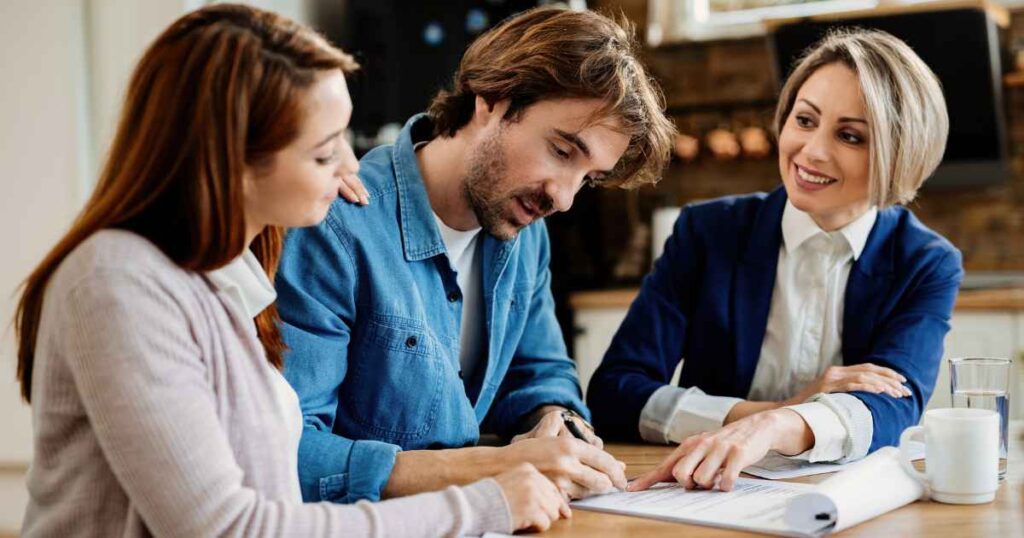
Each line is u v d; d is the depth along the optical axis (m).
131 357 0.99
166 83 1.05
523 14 1.52
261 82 1.05
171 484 0.99
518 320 1.76
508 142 1.47
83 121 2.88
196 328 1.07
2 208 2.92
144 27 2.87
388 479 1.33
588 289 3.82
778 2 3.94
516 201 1.50
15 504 2.90
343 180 1.50
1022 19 3.51
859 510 1.20
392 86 3.64
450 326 1.59
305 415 1.41
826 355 1.85
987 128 3.35
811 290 1.85
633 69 1.46
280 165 1.09
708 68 3.97
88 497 1.05
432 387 1.53
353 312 1.48
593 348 3.51
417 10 3.63
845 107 1.67
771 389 1.87
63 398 1.04
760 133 3.81
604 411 1.83
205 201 1.04
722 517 1.23
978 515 1.26
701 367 1.93
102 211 1.06
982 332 3.04
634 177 1.58
